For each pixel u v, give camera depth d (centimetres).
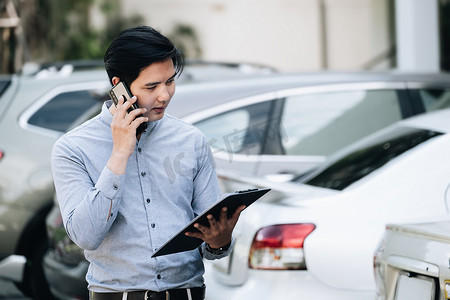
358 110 694
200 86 673
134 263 322
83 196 317
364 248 442
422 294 353
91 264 334
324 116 688
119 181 309
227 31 1797
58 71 795
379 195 461
